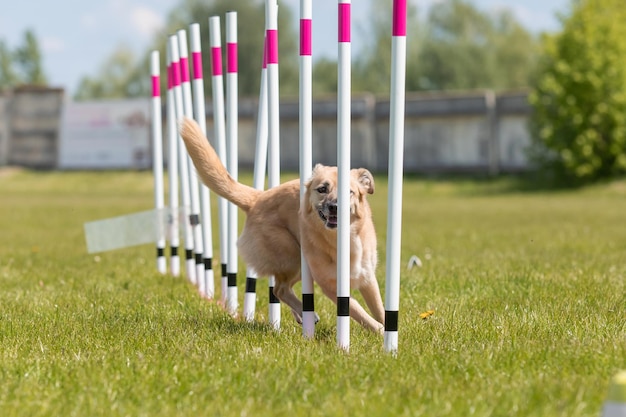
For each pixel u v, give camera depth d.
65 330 6.11
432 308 7.03
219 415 3.87
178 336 5.75
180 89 9.37
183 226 9.45
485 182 36.66
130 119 41.16
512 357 4.91
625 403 3.15
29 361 5.06
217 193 6.86
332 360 4.89
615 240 13.94
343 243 5.29
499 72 64.62
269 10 6.61
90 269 10.63
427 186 36.53
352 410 3.92
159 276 9.80
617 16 34.12
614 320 6.20
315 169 6.09
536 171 36.88
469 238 14.84
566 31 33.59
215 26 7.82
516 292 7.75
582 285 8.00
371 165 38.84
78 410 3.99
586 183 34.47
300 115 5.99
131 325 6.27
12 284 9.22
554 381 4.29
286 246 6.62
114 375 4.63
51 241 15.25
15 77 81.00
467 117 37.81
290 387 4.31
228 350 5.23
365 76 64.06
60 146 42.09
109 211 24.28
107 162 41.62
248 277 6.97
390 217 5.06
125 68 77.31
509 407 3.89
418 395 4.13
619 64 32.72
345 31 5.18
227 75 7.45
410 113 38.56
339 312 5.34
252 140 39.47
